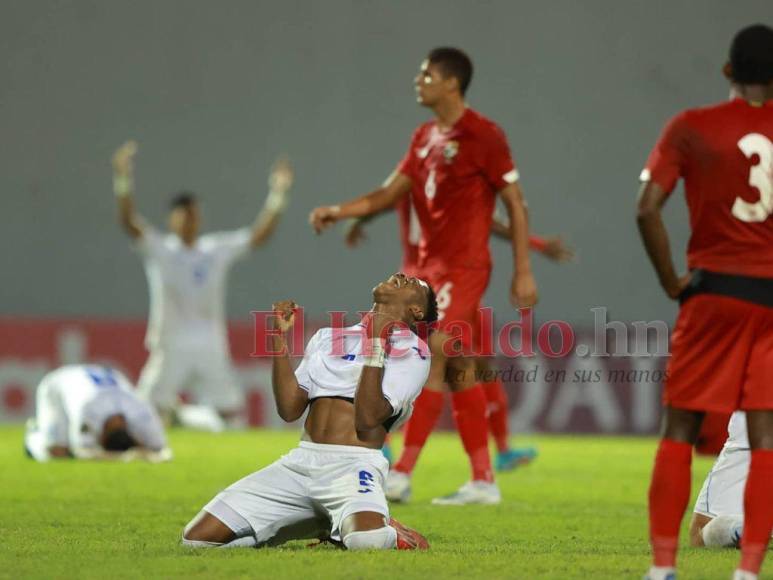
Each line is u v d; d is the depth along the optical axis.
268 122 67.19
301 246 66.50
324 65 67.69
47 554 18.00
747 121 15.13
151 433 37.56
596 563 17.36
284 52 67.38
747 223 15.05
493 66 68.50
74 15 65.62
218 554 17.45
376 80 68.00
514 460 36.03
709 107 15.45
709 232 15.23
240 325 56.97
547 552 18.84
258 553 17.52
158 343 50.56
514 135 68.62
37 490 29.03
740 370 14.94
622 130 68.88
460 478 34.50
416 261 28.22
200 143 66.69
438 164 26.80
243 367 56.69
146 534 20.97
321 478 17.97
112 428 37.06
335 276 66.38
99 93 65.75
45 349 55.50
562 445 49.75
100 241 65.25
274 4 67.31
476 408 27.28
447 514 25.19
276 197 51.72
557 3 68.69
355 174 67.75
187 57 66.69
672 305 68.12
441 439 52.84
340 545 18.20
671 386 15.23
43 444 37.97
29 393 55.16
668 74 68.94
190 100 66.62
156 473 33.81
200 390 51.50
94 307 65.00
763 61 15.20
